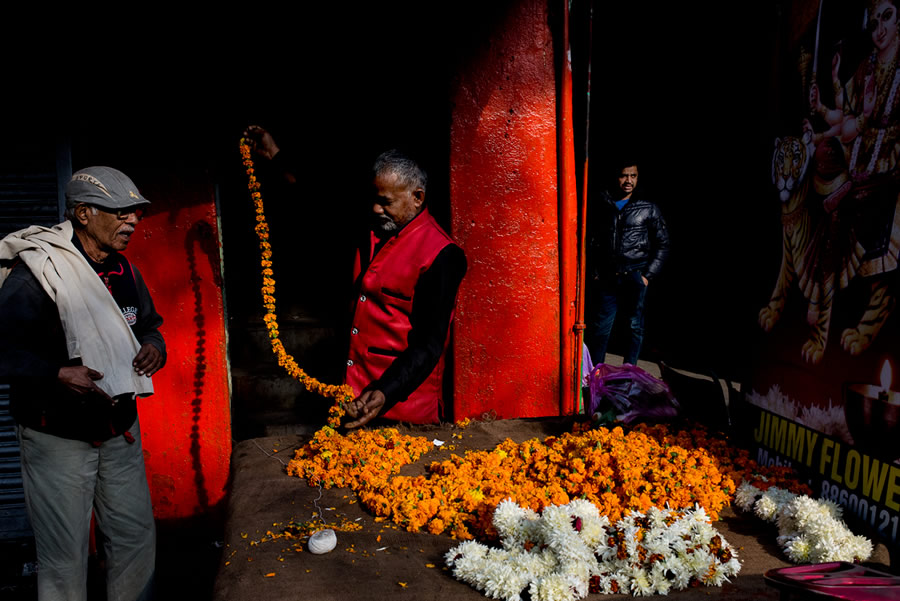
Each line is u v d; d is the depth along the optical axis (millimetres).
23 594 3195
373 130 4836
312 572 1866
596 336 5602
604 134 7996
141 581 2748
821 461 2248
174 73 3244
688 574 1767
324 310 4695
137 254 3307
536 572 1772
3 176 3197
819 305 2268
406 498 2203
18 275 2309
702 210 7012
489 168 3527
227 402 3471
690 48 6949
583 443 2602
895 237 1929
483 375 3650
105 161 3256
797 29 2398
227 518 2260
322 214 4793
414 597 1754
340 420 2904
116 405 2521
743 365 2768
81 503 2508
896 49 1931
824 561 1859
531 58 3482
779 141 2510
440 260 2760
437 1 3420
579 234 3670
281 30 4750
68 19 3139
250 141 3277
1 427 3340
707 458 2414
